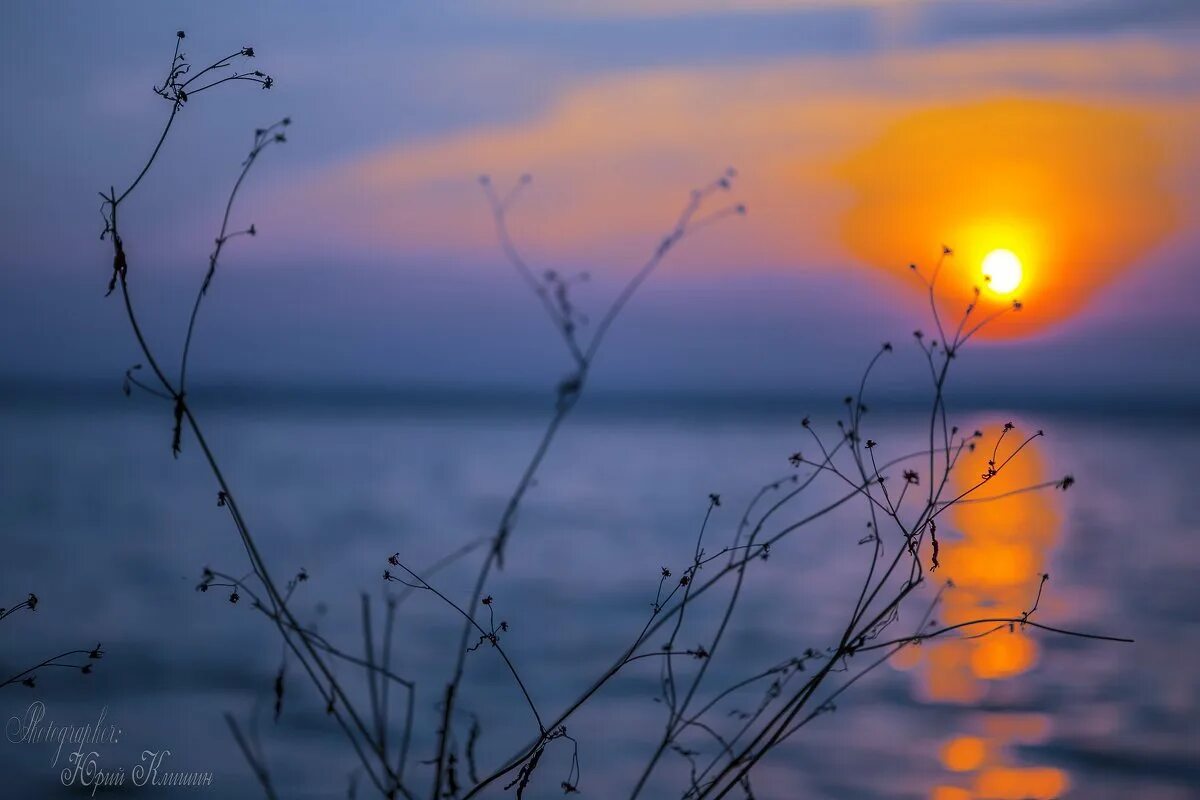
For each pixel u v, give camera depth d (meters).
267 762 9.00
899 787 8.96
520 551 27.08
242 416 140.00
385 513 36.91
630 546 27.62
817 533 27.84
